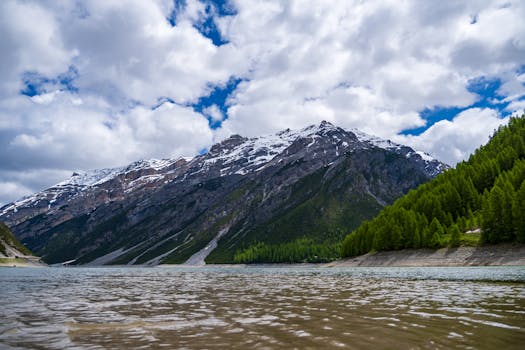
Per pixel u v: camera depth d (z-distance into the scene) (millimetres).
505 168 155500
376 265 123312
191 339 11438
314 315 16219
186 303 21844
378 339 11195
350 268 115625
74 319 15633
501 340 10961
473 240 106062
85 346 10633
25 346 10664
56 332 12727
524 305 18875
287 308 18906
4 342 11188
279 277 61719
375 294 26469
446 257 104625
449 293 26094
